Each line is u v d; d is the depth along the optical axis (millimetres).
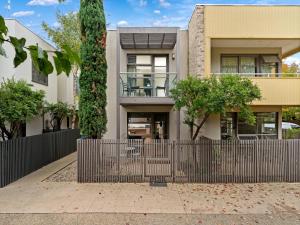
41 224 6031
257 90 9273
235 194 8125
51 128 17453
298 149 9555
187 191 8398
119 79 12438
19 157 10188
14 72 12352
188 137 13617
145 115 14633
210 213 6668
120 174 9453
